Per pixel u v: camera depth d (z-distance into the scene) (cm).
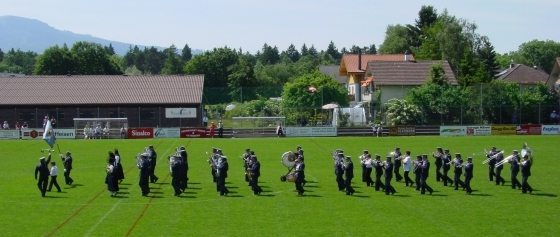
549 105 9231
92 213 3175
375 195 3678
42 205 3403
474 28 14288
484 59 14400
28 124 9312
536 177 4444
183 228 2825
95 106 9356
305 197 3625
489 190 3869
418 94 9294
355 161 5506
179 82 9925
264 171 4856
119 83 9881
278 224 2900
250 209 3266
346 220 2980
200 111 9369
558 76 10944
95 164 5409
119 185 4119
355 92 12850
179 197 3644
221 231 2767
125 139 8462
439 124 9125
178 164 3678
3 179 4453
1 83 9769
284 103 10250
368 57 13188
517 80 14212
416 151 6375
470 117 9188
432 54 14275
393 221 2952
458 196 3641
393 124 9062
